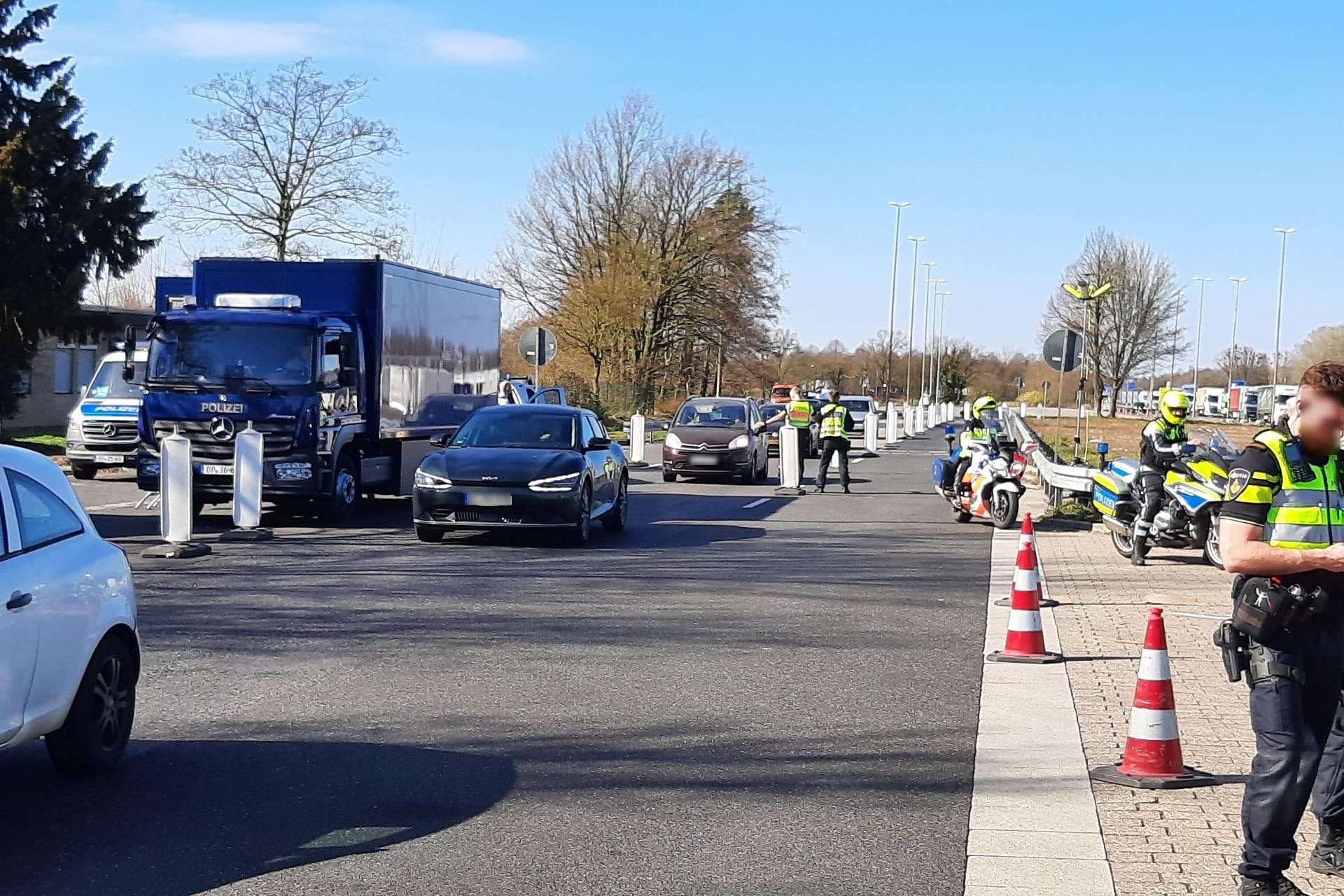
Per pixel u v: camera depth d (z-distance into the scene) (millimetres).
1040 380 110875
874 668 9430
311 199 38875
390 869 5328
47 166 32188
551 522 15820
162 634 10102
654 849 5621
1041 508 21781
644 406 59875
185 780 6516
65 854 5426
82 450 24547
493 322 23938
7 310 31109
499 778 6637
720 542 17109
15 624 5664
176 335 17719
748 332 61562
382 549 15570
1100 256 74125
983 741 7480
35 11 33906
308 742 7246
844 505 23312
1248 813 5004
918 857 5566
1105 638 10734
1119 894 5172
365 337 19000
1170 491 15000
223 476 17391
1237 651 5043
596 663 9445
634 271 59219
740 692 8633
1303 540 4961
